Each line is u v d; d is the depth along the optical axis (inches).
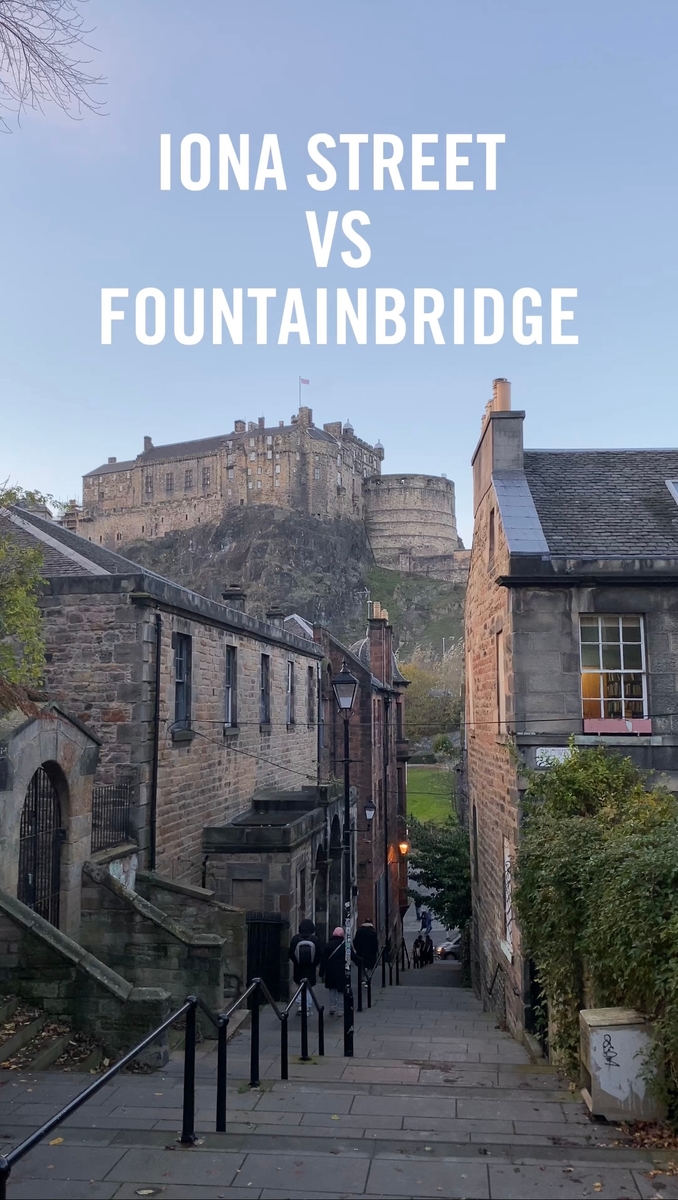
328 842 853.8
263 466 5428.2
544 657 561.3
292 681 1027.3
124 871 546.3
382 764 1411.2
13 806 418.0
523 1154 245.9
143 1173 223.0
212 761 714.8
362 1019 615.2
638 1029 291.7
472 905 892.6
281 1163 231.5
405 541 6122.1
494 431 673.0
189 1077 250.4
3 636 504.1
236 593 941.2
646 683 561.3
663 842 328.8
